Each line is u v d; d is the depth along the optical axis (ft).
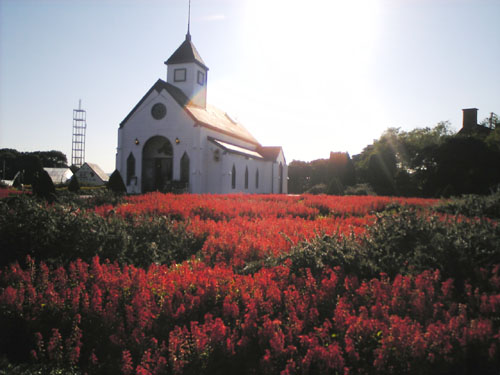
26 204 23.12
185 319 14.06
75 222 22.30
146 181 135.74
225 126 155.53
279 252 21.50
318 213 49.08
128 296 15.53
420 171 156.35
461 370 11.79
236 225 31.99
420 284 15.80
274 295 14.73
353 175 188.96
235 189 136.98
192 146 125.29
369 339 12.44
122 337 13.01
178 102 128.16
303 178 251.80
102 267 18.22
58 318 14.49
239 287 15.70
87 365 12.73
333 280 15.85
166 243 24.14
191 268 19.04
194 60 142.10
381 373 11.27
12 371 12.17
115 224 24.48
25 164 282.97
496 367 11.91
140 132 133.18
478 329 12.22
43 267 17.44
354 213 50.31
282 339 12.11
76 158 333.83
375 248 20.36
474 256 18.57
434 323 13.38
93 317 14.10
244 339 12.17
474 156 130.52
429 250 19.49
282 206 51.24
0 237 20.59
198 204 46.91
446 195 100.68
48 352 12.64
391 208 52.16
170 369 11.77
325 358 11.14
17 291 15.51
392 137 181.37
